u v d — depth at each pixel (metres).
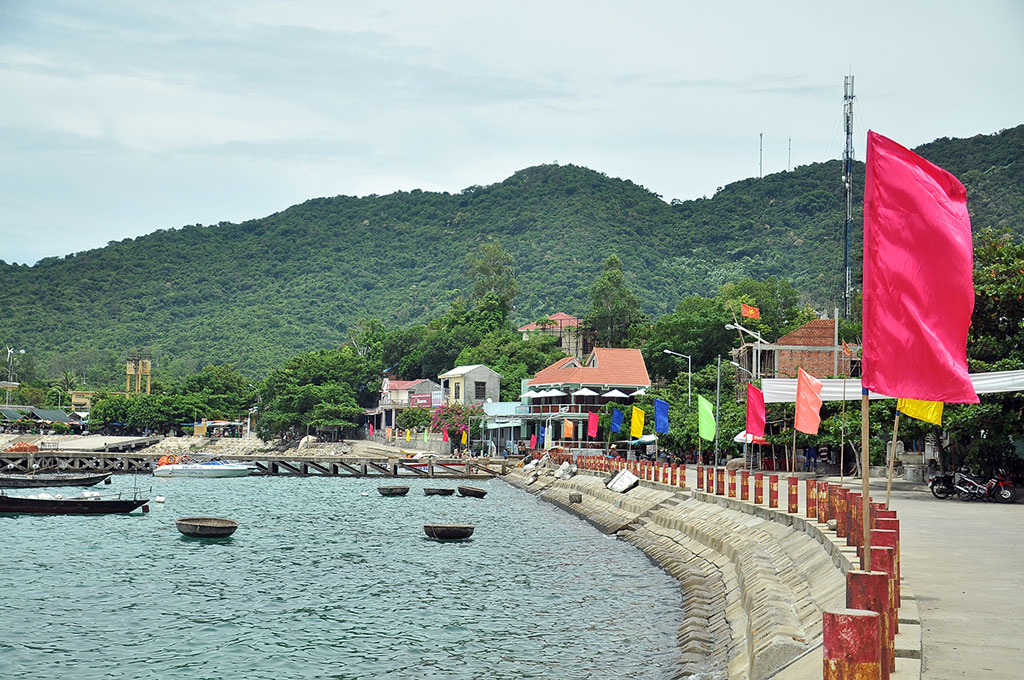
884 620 9.08
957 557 20.94
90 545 40.56
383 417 147.38
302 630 24.25
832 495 23.41
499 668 20.38
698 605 25.08
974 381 38.31
